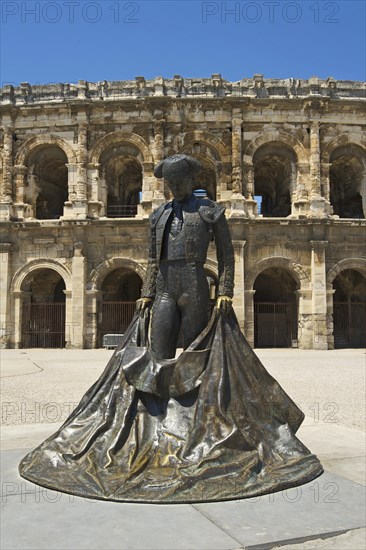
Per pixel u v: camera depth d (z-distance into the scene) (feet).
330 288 137.18
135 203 178.29
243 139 140.77
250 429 24.99
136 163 152.15
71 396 58.75
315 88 141.18
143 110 141.28
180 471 22.70
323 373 80.69
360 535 18.81
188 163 28.09
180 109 140.46
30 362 100.83
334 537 18.69
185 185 28.27
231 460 23.26
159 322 28.02
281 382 70.18
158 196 138.00
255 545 17.83
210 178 167.94
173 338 28.32
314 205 137.39
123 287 169.07
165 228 28.50
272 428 25.93
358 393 61.05
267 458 24.32
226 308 27.66
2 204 140.87
